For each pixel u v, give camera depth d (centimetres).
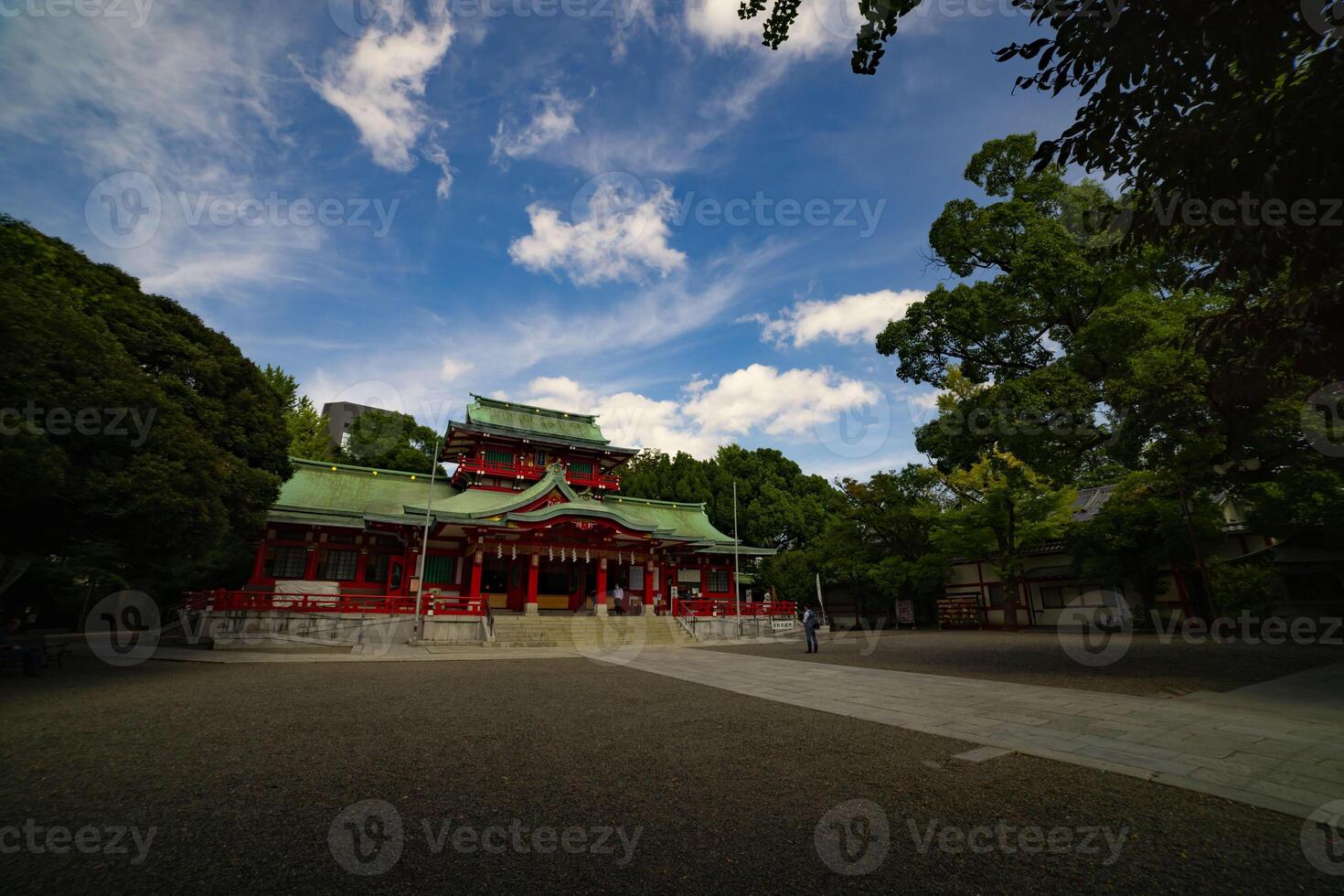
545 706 944
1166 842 403
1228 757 603
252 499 1633
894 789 520
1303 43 467
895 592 3400
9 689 1080
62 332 1091
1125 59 484
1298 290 616
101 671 1348
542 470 3378
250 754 630
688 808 473
